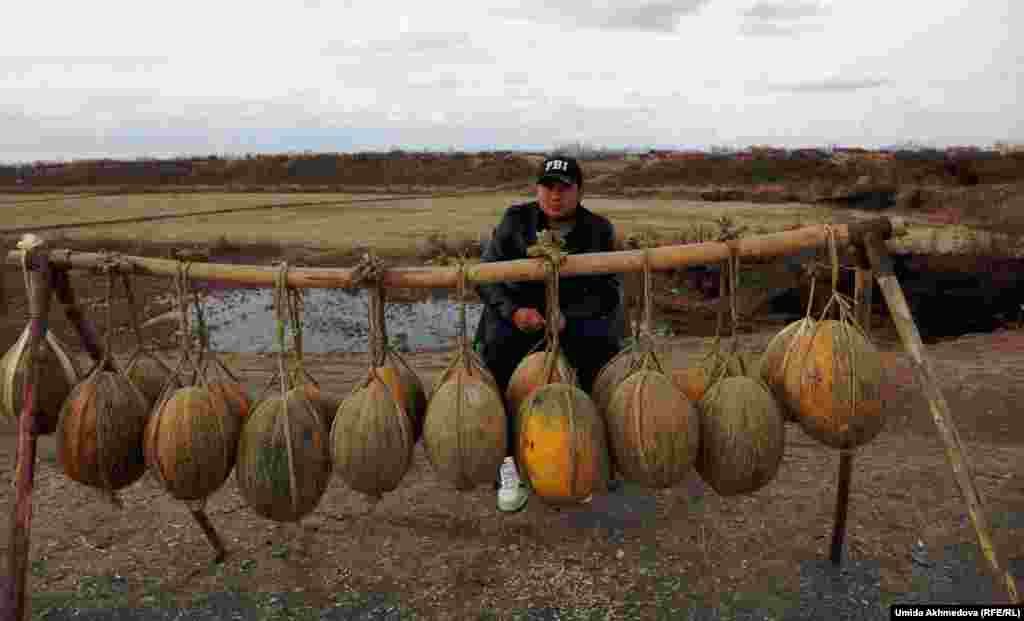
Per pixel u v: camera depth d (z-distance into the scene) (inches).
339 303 529.3
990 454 187.2
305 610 115.6
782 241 98.3
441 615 114.0
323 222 949.8
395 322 469.1
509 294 148.3
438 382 104.8
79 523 146.6
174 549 135.5
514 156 2224.4
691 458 96.3
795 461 180.4
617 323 150.9
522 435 97.9
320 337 430.6
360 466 96.3
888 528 138.4
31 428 101.0
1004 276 496.4
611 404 98.7
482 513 149.9
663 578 122.8
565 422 94.6
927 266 528.4
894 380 267.3
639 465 95.1
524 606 116.0
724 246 99.3
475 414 96.6
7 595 96.5
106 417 101.3
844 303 99.2
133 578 125.3
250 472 98.7
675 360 266.5
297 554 133.4
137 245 714.8
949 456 87.7
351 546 136.3
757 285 498.0
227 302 515.8
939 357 317.1
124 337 408.5
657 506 150.5
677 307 469.4
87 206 1273.4
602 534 139.2
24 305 447.2
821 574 122.3
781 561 126.6
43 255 106.3
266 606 116.8
